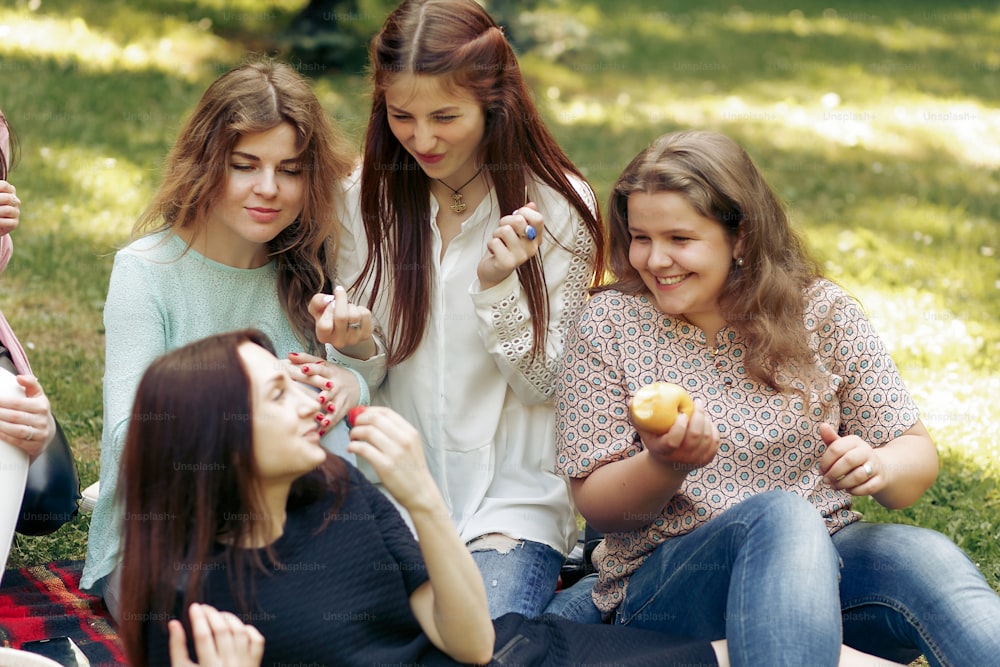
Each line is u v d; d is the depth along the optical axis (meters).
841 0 13.55
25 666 2.18
